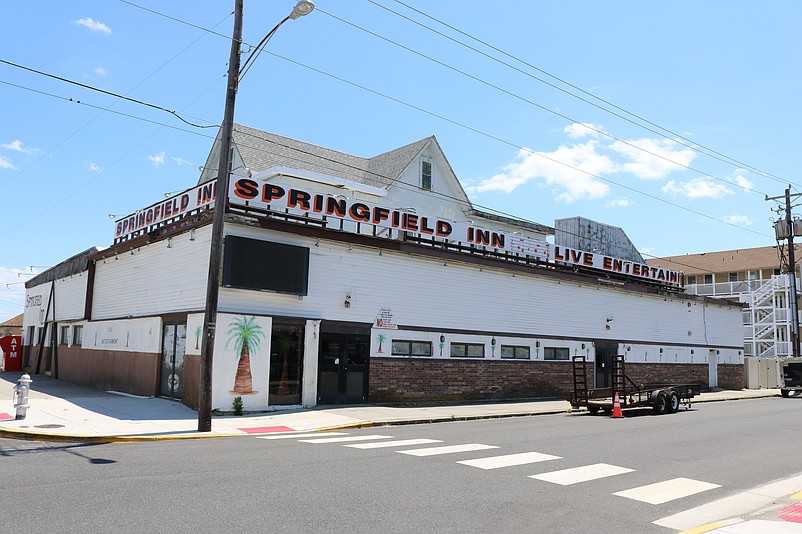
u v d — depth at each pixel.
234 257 18.14
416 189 32.59
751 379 42.09
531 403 25.00
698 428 17.05
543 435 14.81
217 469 9.52
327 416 17.91
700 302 38.31
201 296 18.69
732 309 41.41
